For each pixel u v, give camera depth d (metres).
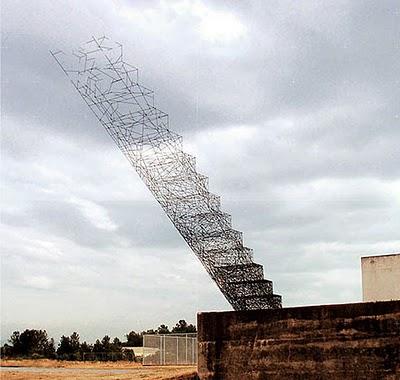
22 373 49.72
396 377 27.61
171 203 68.38
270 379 30.16
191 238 67.00
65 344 110.31
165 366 57.09
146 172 69.62
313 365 29.25
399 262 37.53
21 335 109.81
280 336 30.25
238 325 31.36
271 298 64.56
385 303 28.28
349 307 28.94
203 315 32.25
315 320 29.56
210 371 31.62
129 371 50.31
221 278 65.62
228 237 66.50
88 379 42.12
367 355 28.25
